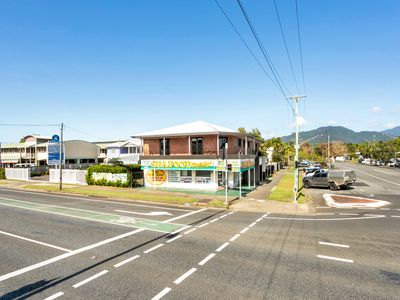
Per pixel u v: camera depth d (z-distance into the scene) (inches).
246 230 509.7
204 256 368.2
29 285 288.8
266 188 1178.6
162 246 414.6
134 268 329.7
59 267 336.8
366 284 282.4
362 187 1206.9
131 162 2388.0
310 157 3858.3
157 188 1184.2
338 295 259.6
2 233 498.6
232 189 1141.7
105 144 3107.8
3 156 2824.8
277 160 2716.5
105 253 386.0
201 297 257.0
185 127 1272.1
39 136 2906.0
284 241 435.8
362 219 604.1
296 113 890.7
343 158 5118.1
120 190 1136.2
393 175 1788.9
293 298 254.2
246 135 1296.8
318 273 309.9
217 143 1150.3
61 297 261.9
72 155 2694.4
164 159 1184.8
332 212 697.6
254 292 266.1
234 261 348.8
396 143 3462.1
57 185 1378.0
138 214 674.8
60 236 476.1
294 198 839.1
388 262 343.3
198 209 753.0
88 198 981.8
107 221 595.2
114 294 265.4
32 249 406.9
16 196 1042.1
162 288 276.4
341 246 408.2
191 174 1198.9
